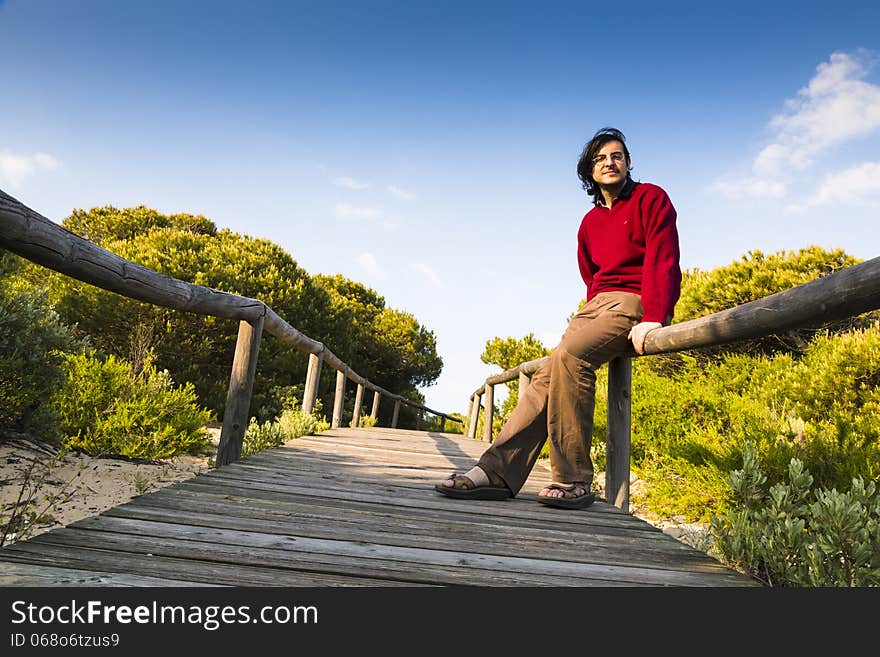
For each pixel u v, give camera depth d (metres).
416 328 20.91
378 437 6.66
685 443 5.09
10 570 1.31
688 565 1.76
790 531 2.33
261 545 1.66
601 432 6.26
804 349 7.55
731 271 8.29
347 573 1.50
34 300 5.29
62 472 4.37
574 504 2.51
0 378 4.66
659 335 2.22
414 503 2.46
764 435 4.55
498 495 2.65
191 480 2.59
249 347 3.36
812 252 8.16
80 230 20.44
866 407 5.13
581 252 2.87
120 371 5.89
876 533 2.28
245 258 14.23
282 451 4.16
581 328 2.54
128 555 1.47
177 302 2.48
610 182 2.58
